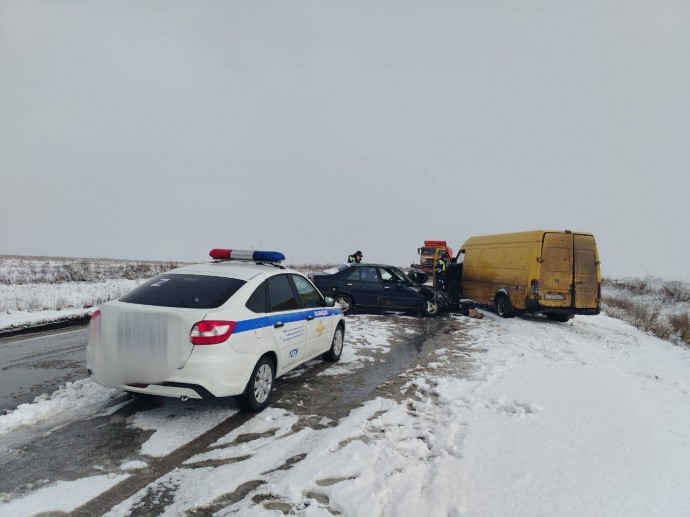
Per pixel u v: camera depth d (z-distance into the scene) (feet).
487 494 10.68
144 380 14.38
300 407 17.17
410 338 32.12
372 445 13.51
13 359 23.31
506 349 28.58
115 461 12.32
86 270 80.89
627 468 12.02
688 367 25.85
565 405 17.04
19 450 12.79
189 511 10.03
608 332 38.60
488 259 45.91
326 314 23.18
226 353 14.64
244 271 17.85
